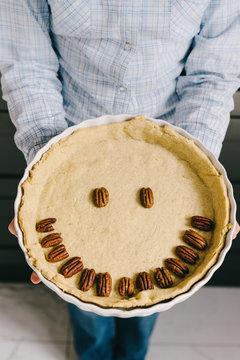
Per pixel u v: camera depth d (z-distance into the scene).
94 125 0.59
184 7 0.56
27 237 0.51
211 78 0.63
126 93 0.63
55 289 0.48
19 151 0.94
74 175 0.57
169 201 0.55
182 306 1.11
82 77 0.63
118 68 0.60
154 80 0.62
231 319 1.09
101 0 0.55
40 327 1.06
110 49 0.59
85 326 0.90
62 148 0.57
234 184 0.99
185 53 0.64
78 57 0.62
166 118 0.70
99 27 0.57
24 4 0.58
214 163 0.56
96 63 0.60
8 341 1.04
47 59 0.64
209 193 0.56
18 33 0.61
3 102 0.88
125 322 0.90
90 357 1.03
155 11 0.56
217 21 0.60
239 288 1.14
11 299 1.11
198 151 0.56
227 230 0.51
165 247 0.53
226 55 0.62
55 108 0.63
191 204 0.55
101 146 0.59
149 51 0.59
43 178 0.56
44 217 0.55
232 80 0.64
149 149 0.59
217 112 0.62
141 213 0.55
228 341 1.05
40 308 1.10
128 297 0.50
